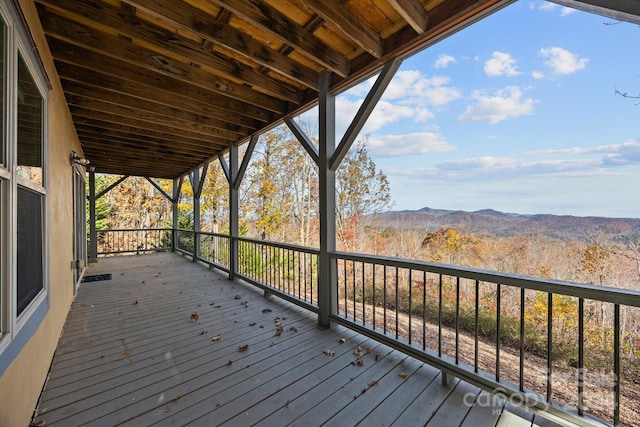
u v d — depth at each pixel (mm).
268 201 12375
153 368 2188
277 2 2150
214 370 2162
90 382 1988
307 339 2730
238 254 5414
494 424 1598
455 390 1922
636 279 4918
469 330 4754
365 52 2729
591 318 4227
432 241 8578
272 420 1627
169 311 3553
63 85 3131
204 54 2738
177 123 4281
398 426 1582
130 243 12242
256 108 4074
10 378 1240
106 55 2738
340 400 1809
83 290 4562
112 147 5703
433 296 6086
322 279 3113
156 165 7574
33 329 1613
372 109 2695
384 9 2227
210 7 2223
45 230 1994
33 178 1803
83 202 5656
